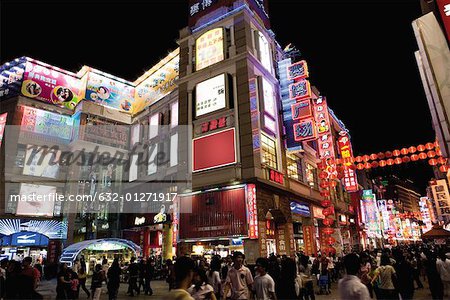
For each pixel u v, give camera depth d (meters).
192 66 28.50
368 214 49.12
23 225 33.56
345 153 37.62
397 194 128.25
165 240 29.38
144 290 17.50
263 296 6.83
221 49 27.02
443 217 42.41
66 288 12.52
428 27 11.98
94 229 36.06
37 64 39.06
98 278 13.02
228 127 24.50
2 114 36.31
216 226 22.39
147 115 37.50
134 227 33.16
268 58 28.70
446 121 10.89
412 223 79.62
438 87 11.27
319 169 34.19
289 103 27.98
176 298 3.51
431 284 11.98
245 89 24.64
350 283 4.54
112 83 41.59
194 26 30.41
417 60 13.08
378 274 9.48
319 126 30.58
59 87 39.84
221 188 23.05
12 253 33.31
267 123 25.31
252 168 22.47
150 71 40.06
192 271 3.93
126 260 30.36
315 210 31.00
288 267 7.77
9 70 38.88
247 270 7.57
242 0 27.62
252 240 21.05
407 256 16.77
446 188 43.09
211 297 5.18
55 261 31.45
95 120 38.66
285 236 24.77
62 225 35.38
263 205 22.55
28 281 6.29
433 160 21.12
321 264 16.73
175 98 32.91
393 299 9.14
